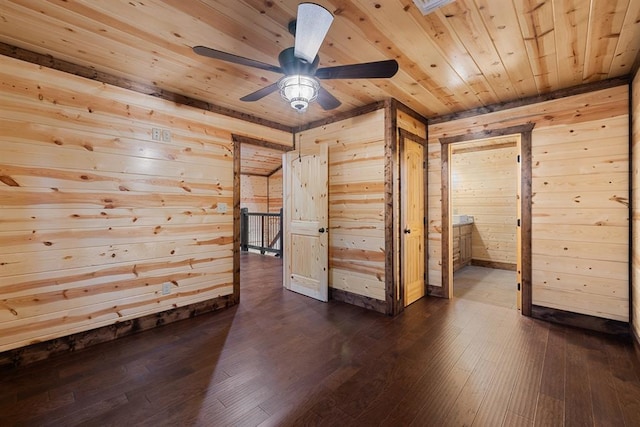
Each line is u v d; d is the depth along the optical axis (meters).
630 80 2.58
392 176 3.18
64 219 2.38
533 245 3.10
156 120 2.88
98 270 2.55
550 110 3.00
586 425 1.58
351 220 3.55
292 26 1.88
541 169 3.05
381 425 1.59
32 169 2.24
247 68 2.47
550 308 3.01
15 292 2.19
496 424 1.59
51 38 2.05
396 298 3.24
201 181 3.22
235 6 1.70
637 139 2.39
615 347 2.45
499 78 2.67
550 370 2.11
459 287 4.24
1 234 2.13
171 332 2.77
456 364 2.19
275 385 1.94
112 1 1.67
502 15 1.78
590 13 1.75
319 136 3.90
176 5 1.69
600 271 2.77
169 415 1.66
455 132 3.65
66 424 1.59
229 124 3.47
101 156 2.56
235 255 3.54
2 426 1.58
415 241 3.67
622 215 2.66
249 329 2.83
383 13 1.76
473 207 5.72
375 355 2.32
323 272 3.66
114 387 1.92
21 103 2.20
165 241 2.95
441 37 2.01
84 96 2.46
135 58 2.32
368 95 3.09
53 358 2.29
